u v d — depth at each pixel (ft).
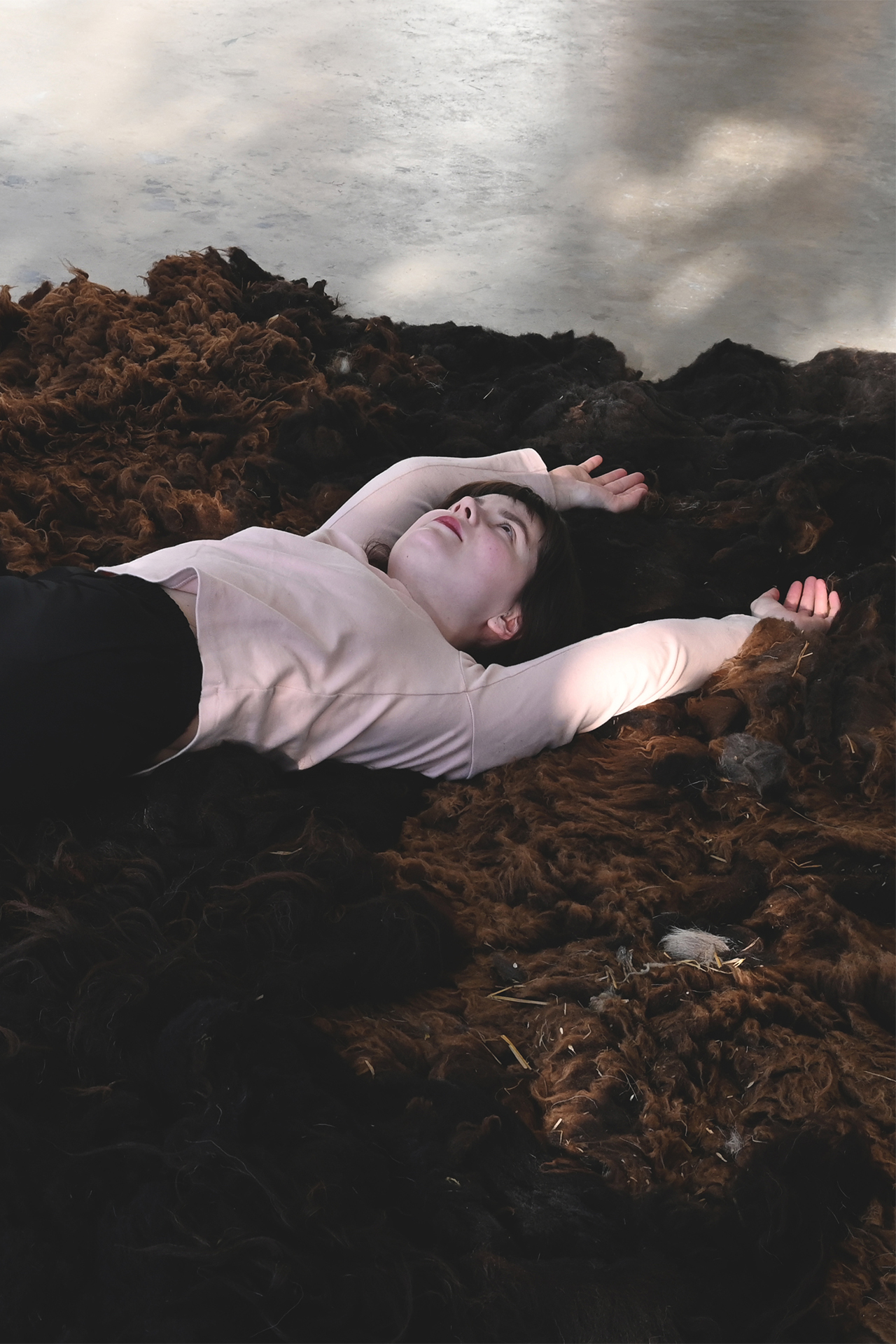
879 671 5.64
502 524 5.78
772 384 8.11
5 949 3.80
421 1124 3.54
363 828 4.76
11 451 6.56
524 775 5.18
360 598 5.10
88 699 4.33
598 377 8.45
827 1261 3.40
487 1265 3.16
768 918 4.50
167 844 4.39
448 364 8.30
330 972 4.00
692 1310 3.16
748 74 14.82
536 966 4.29
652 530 6.73
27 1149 3.18
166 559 4.98
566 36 15.51
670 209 11.55
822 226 11.46
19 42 13.70
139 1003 3.62
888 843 4.81
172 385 7.23
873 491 6.81
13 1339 2.85
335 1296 3.02
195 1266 2.97
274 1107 3.41
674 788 5.21
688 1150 3.66
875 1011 4.16
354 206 11.05
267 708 4.75
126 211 10.51
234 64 13.75
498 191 11.58
